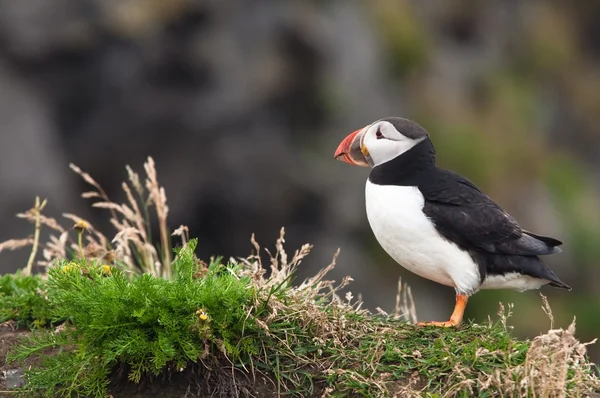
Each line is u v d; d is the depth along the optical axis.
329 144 14.78
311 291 5.67
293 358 5.27
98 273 5.60
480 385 4.95
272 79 14.44
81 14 14.41
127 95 14.52
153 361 5.10
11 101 14.20
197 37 14.41
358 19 15.71
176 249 5.50
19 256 13.02
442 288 13.97
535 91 19.22
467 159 15.63
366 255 14.22
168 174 14.30
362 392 5.04
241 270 5.84
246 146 14.34
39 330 5.76
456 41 18.45
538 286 6.05
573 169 17.61
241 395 5.18
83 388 5.22
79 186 14.62
